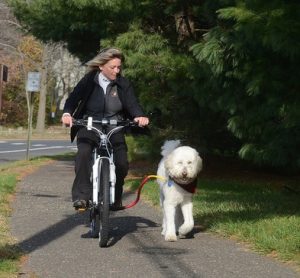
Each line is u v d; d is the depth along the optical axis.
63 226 8.14
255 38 8.33
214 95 11.07
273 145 9.95
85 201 6.96
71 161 22.05
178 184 7.15
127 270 5.85
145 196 11.45
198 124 14.59
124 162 7.06
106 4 13.80
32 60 55.72
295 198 10.99
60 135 55.41
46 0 15.27
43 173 16.62
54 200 10.85
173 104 14.31
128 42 13.74
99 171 6.89
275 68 8.91
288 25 7.77
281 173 15.95
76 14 15.04
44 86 55.88
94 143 7.12
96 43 17.50
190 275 5.68
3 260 5.99
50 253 6.52
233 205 9.83
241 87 9.68
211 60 9.23
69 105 7.23
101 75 7.25
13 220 8.55
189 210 7.35
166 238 7.25
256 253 6.61
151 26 14.77
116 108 7.23
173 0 14.04
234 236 7.45
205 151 15.01
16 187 12.70
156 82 14.32
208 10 11.94
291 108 8.67
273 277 5.64
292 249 6.54
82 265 6.02
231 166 17.50
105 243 6.81
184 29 14.61
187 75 12.30
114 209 7.17
